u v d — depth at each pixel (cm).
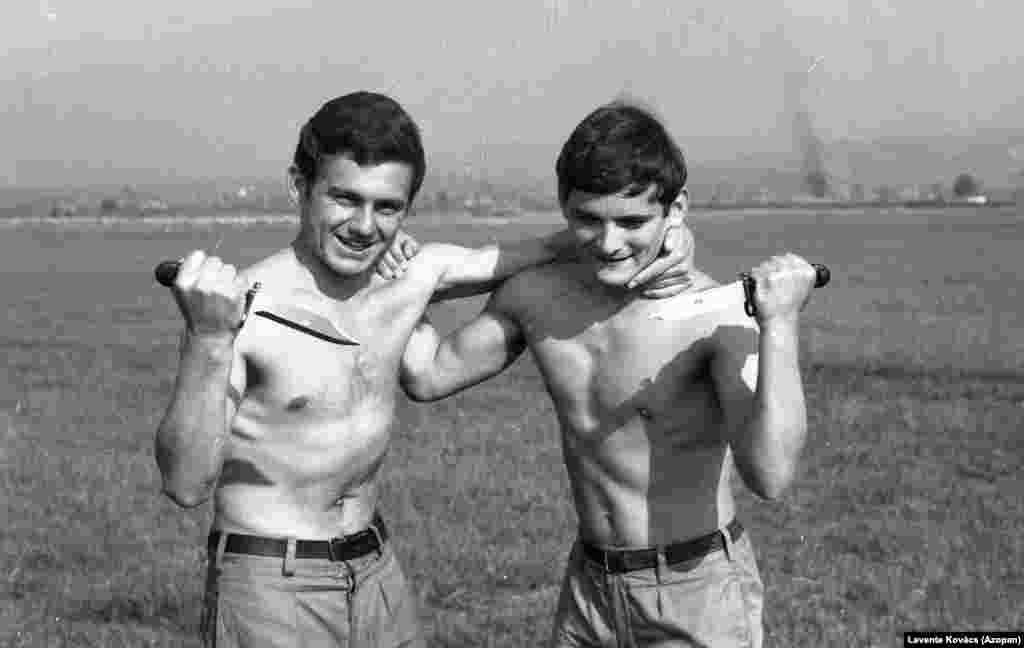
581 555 401
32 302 3106
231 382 350
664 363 378
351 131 340
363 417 374
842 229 6969
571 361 391
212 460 328
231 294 316
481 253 404
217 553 366
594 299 387
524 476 998
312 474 366
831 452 1089
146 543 815
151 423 1298
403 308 384
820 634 630
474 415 1298
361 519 383
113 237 6875
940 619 650
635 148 339
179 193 14888
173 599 695
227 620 360
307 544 365
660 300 378
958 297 2834
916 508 895
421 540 800
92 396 1501
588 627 396
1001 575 727
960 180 11300
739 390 364
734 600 384
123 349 2044
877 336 2045
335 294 373
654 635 385
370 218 346
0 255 5425
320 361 364
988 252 4747
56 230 7800
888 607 670
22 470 1045
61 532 838
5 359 1892
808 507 903
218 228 7394
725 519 392
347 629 372
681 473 385
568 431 399
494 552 773
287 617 360
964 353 1802
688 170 359
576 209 351
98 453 1129
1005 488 960
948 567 745
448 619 659
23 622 658
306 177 355
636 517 386
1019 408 1315
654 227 352
